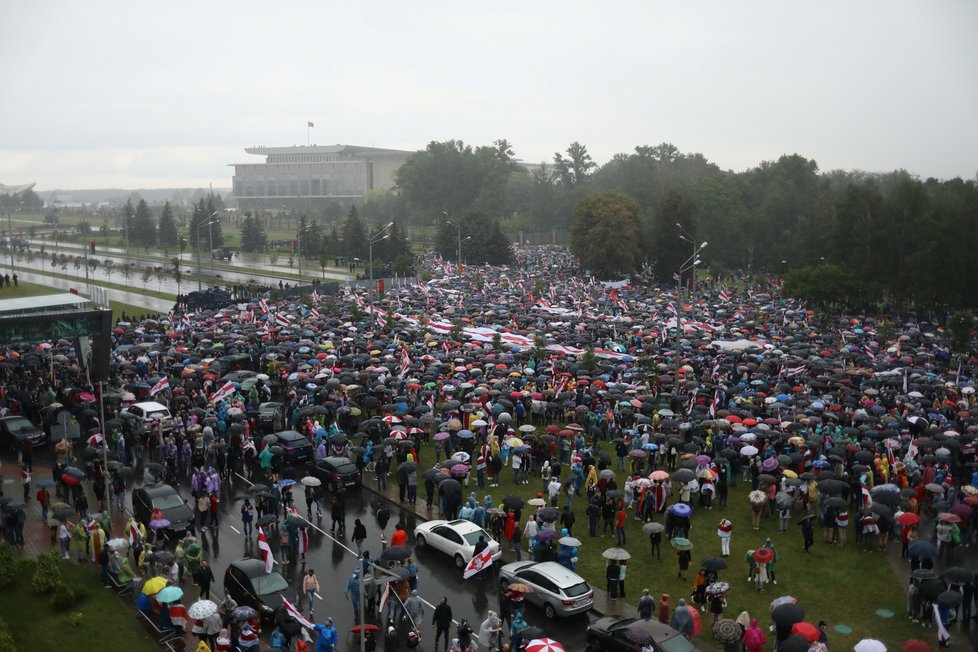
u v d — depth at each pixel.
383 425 53.56
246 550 39.91
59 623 32.38
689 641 29.11
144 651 30.83
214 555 39.25
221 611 31.66
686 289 131.12
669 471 50.03
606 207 153.88
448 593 35.62
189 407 57.12
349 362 70.25
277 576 33.75
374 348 76.31
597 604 34.66
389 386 62.84
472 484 48.91
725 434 52.78
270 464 49.69
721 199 181.50
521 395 58.75
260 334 82.00
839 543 40.75
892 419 54.06
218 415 54.94
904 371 63.88
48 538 40.34
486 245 175.38
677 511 39.19
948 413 57.91
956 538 39.16
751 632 29.25
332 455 50.97
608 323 94.06
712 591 32.19
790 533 42.25
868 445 48.38
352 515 44.56
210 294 110.12
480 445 55.06
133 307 116.38
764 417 57.00
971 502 40.38
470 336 84.25
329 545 40.59
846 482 45.81
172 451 48.91
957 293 112.56
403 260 146.00
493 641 29.80
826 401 59.97
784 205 176.12
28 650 30.64
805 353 80.12
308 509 43.91
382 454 48.19
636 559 39.12
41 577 34.22
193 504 45.41
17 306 57.31
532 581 33.97
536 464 50.91
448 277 139.75
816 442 48.03
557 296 117.81
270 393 64.50
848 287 114.44
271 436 51.62
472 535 38.06
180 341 79.38
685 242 151.00
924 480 44.44
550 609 33.12
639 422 53.50
